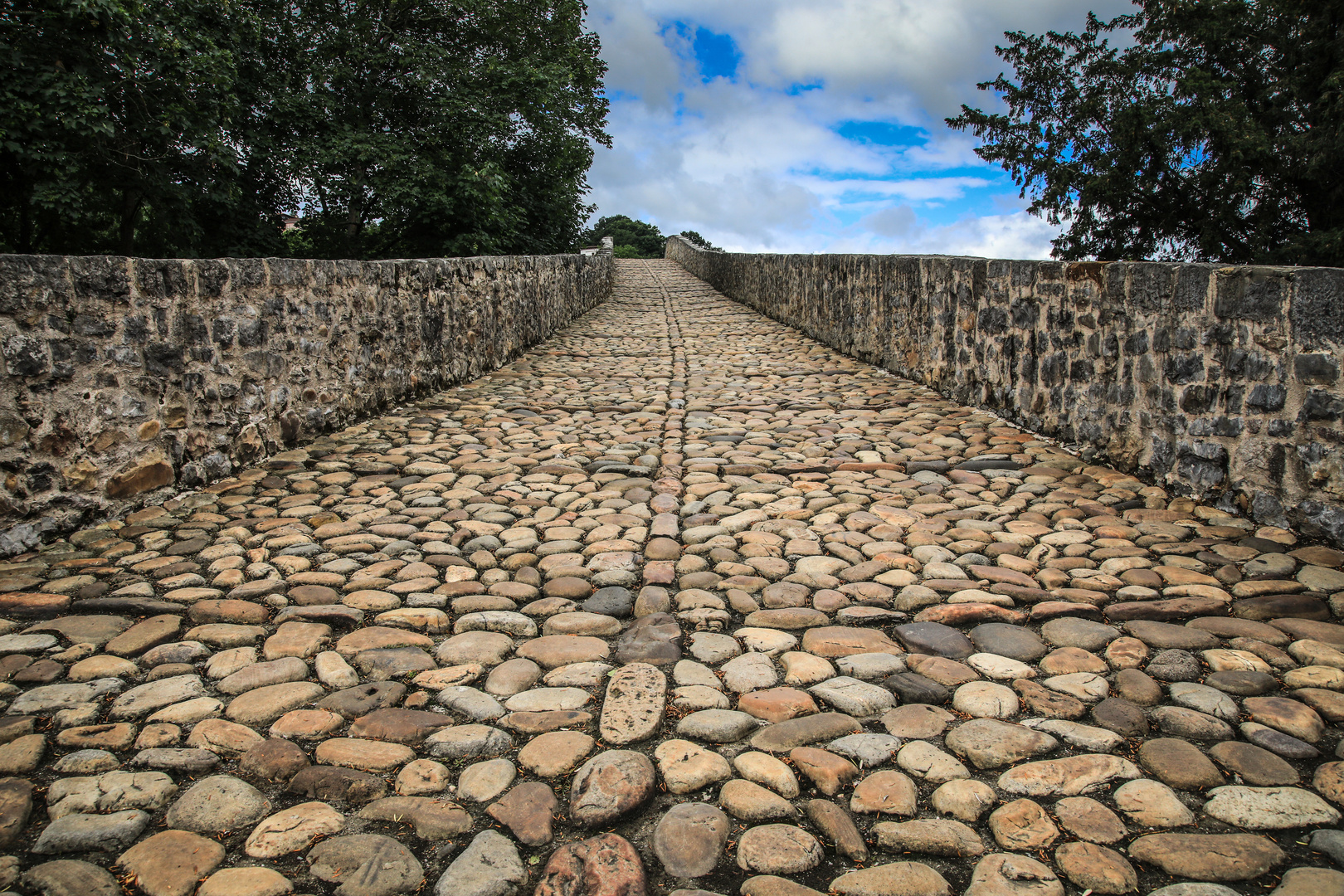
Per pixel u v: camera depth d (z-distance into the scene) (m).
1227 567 3.06
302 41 15.29
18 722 2.12
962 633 2.67
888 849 1.71
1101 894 1.57
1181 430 3.94
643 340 11.40
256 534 3.61
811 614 2.82
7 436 3.23
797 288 12.32
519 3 18.62
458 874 1.63
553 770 1.97
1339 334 3.09
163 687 2.33
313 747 2.07
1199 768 1.92
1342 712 2.14
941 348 6.94
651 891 1.60
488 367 8.61
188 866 1.64
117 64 10.48
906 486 4.32
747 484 4.43
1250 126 14.15
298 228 18.14
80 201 10.19
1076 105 17.89
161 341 3.96
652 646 2.59
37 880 1.59
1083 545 3.38
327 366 5.50
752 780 1.93
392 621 2.77
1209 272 3.68
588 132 21.38
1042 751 2.02
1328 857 1.64
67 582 3.03
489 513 3.95
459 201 16.27
